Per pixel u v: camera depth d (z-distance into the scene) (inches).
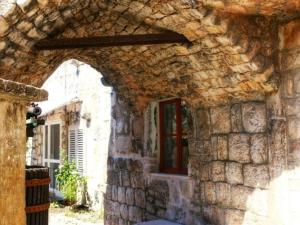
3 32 123.7
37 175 143.8
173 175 209.5
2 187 56.7
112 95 275.3
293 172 138.0
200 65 163.8
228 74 155.9
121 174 259.4
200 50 154.2
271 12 133.6
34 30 133.0
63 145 396.5
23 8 118.3
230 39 135.1
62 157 392.5
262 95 151.8
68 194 361.7
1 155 56.6
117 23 160.1
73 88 384.5
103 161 323.6
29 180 141.1
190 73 174.6
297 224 135.2
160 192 218.1
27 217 140.6
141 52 182.5
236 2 123.5
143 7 140.5
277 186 143.2
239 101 163.0
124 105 256.8
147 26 157.0
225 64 151.8
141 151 237.0
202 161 185.0
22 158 61.3
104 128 322.7
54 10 128.5
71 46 145.9
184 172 207.9
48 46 144.5
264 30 142.1
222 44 140.4
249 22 138.4
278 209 142.6
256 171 153.8
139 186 238.7
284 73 143.3
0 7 116.3
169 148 225.0
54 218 315.6
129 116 251.4
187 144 206.7
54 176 429.7
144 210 232.5
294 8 129.5
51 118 433.7
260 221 151.3
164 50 169.9
